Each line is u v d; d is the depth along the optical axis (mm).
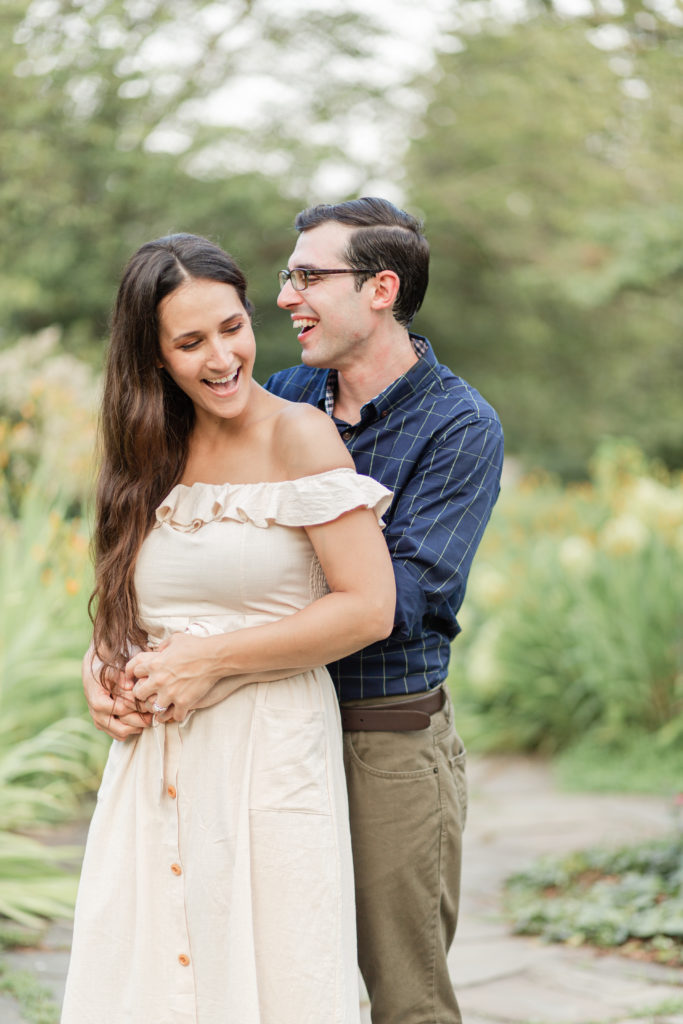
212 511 1982
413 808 2172
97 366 10547
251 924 1884
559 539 7746
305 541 1984
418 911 2178
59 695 5023
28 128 9273
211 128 11234
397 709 2182
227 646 1922
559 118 9602
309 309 2246
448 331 16422
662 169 8180
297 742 1957
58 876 3848
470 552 2172
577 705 6707
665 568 6586
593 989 3271
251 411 2047
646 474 8727
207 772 1962
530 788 5957
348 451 2193
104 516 2068
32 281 10867
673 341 15367
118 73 9633
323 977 1887
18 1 8258
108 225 11461
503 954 3607
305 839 1918
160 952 1959
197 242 1972
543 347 16688
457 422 2191
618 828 4988
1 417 6020
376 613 1926
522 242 14602
